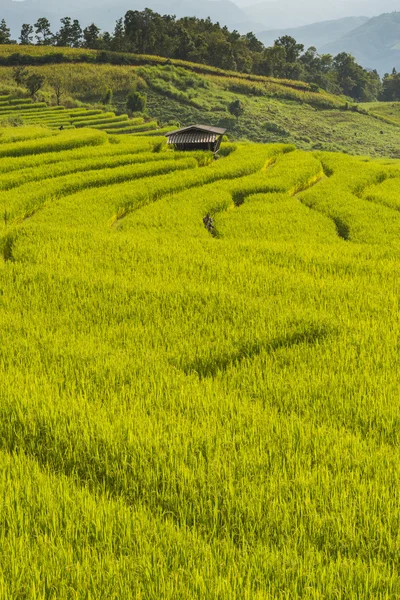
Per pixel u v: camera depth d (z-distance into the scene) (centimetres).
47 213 3262
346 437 998
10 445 1003
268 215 3509
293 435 1012
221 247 2622
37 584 642
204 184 4444
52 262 2234
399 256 2567
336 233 3206
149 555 693
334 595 639
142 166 4622
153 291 1881
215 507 789
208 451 939
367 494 833
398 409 1105
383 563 688
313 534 746
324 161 5644
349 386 1215
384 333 1553
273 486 834
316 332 1577
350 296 1889
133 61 14712
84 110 10838
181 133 5869
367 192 4322
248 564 688
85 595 632
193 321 1645
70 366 1329
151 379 1250
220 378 1298
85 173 4328
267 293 1933
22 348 1427
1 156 5225
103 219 3191
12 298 1841
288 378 1270
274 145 6488
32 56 13538
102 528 748
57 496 820
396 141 13225
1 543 704
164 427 1026
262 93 15262
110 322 1655
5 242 2652
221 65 17300
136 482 870
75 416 1053
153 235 2903
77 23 18212
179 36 17400
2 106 10450
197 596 632
